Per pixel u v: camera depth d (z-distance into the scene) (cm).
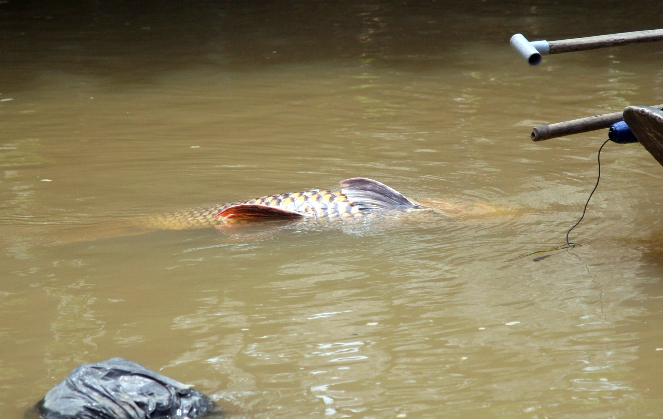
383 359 474
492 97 1237
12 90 1325
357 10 2069
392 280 598
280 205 743
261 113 1173
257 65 1509
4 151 983
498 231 700
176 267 633
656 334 497
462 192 807
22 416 414
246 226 726
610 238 673
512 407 418
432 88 1306
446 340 497
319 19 1964
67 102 1246
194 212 741
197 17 1997
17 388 444
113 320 536
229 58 1568
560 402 422
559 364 463
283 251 666
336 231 712
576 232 691
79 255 659
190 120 1138
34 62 1538
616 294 562
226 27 1880
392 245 673
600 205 757
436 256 646
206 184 855
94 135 1059
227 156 958
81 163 932
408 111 1168
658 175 843
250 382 450
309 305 555
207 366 469
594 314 530
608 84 1293
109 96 1287
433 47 1627
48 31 1833
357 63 1510
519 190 811
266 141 1023
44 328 524
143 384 420
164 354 485
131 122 1127
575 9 1972
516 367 461
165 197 813
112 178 876
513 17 1905
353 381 450
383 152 963
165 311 549
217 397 434
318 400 430
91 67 1496
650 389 432
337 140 1022
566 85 1297
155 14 2041
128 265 637
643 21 1778
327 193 747
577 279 590
